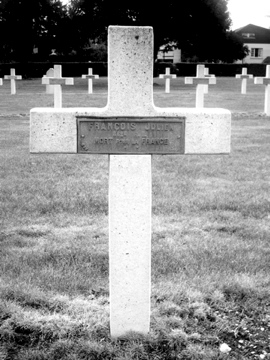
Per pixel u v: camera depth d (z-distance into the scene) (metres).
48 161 9.36
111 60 3.03
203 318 3.70
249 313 3.81
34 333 3.47
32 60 51.56
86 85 36.91
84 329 3.48
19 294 3.90
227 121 3.14
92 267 4.55
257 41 73.75
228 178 8.16
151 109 3.10
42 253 4.85
